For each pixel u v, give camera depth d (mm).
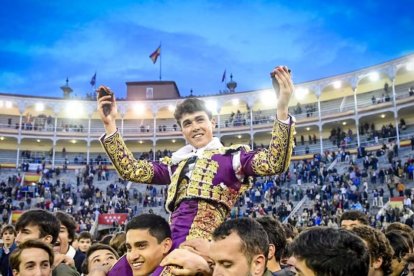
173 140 60625
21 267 4055
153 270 2916
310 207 36094
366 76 49750
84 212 38938
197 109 3396
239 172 3162
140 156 57250
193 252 2719
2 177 50906
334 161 43688
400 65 47125
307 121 52938
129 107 59750
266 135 58000
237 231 2613
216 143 3359
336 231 2467
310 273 2365
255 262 2609
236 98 57156
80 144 61031
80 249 9055
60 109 59219
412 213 26359
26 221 5008
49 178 50938
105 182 49781
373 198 34562
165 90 63938
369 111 48531
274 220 4746
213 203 3064
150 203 42750
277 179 42469
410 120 48875
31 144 60188
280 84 3027
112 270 3311
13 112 60500
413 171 35094
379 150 42219
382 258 4266
